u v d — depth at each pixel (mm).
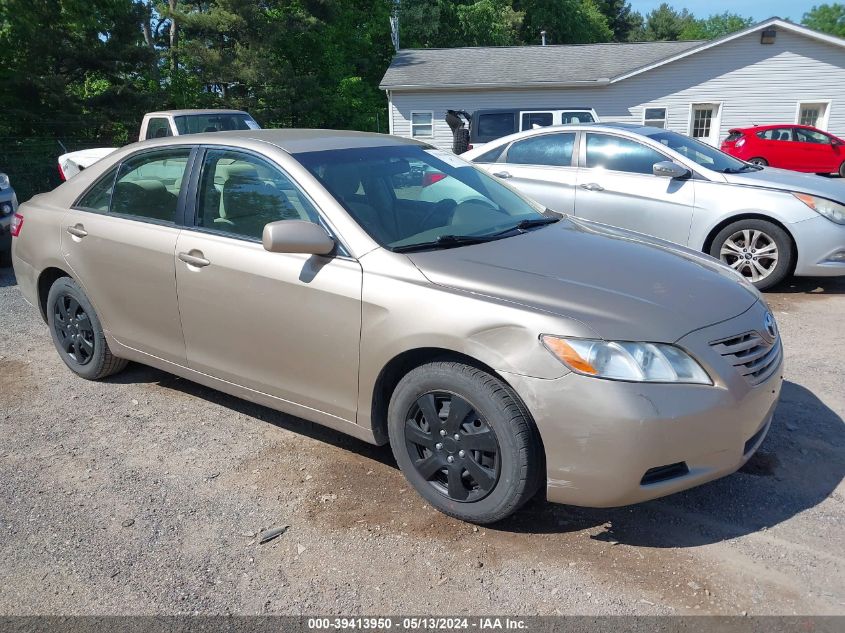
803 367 4867
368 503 3316
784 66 24453
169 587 2768
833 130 24766
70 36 21516
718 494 3338
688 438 2742
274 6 30188
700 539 3004
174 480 3549
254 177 3734
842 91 24344
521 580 2771
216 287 3711
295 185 3570
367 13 37656
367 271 3223
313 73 32625
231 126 12711
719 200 6742
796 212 6504
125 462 3734
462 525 3129
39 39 20484
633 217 7141
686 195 6902
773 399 3104
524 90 25891
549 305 2873
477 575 2803
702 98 25188
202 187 3930
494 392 2871
